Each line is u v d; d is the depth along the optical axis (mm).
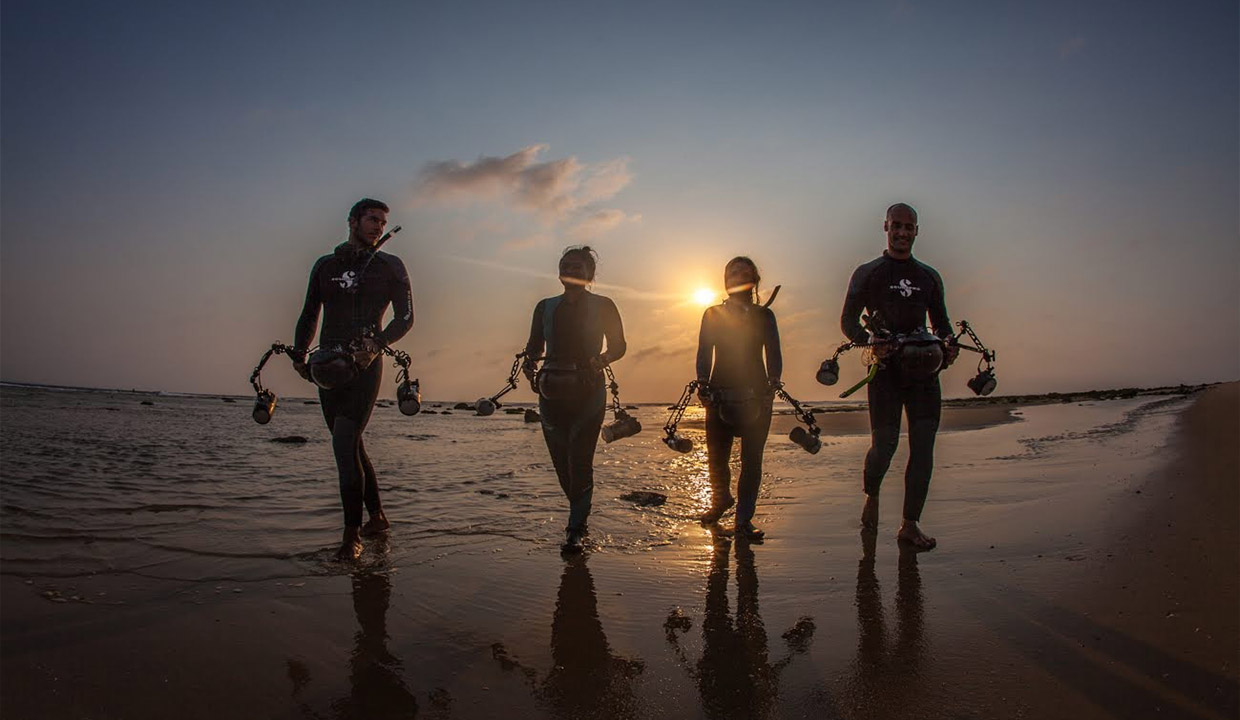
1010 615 3002
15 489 5895
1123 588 3213
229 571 3820
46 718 2191
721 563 4043
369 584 3619
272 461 8352
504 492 6469
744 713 2229
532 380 4766
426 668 2598
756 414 4957
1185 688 2262
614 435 4750
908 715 2184
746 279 5066
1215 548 3672
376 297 4551
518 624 3051
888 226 4844
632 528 5008
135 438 10562
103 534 4543
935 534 4695
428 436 13344
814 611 3176
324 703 2322
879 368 4684
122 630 2949
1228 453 6621
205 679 2490
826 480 7543
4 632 2896
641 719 2201
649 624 3045
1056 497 5586
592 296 4734
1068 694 2275
